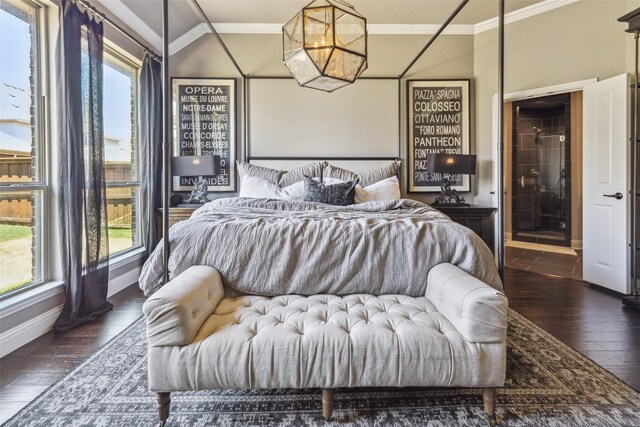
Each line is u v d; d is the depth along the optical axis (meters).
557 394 1.62
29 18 2.38
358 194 3.39
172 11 3.58
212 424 1.45
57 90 2.40
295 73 2.57
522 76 3.85
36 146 2.44
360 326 1.45
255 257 1.87
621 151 3.07
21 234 2.32
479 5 3.68
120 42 3.27
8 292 2.21
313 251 1.87
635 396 1.61
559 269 4.04
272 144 4.15
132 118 3.70
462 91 4.18
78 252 2.47
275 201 2.86
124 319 2.58
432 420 1.46
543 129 6.40
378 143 4.18
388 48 4.16
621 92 3.06
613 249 3.13
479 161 4.18
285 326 1.46
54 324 2.38
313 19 2.34
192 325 1.41
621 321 2.48
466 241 1.87
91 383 1.75
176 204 3.90
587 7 3.44
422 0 3.58
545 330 2.33
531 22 3.76
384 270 1.85
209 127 4.10
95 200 2.65
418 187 4.21
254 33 4.09
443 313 1.56
